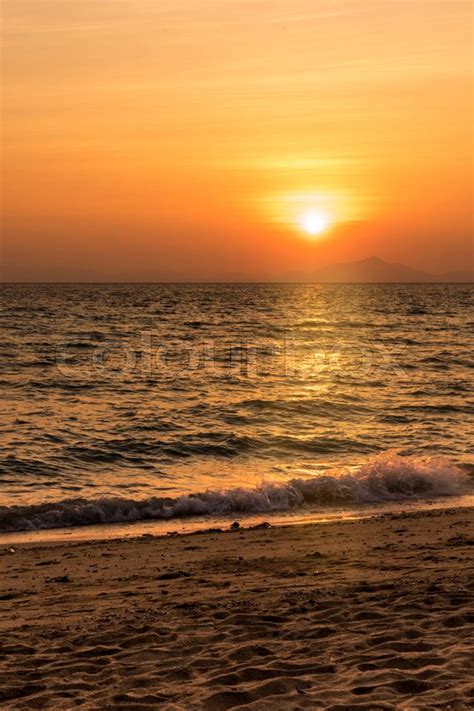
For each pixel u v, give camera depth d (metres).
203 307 137.88
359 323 95.88
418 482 19.55
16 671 6.66
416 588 8.91
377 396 37.53
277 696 5.71
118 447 25.14
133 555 12.44
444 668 6.11
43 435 26.80
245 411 32.81
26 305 135.62
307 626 7.60
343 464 23.36
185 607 8.66
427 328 87.81
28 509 16.58
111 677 6.42
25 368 47.81
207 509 17.50
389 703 5.47
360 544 12.46
